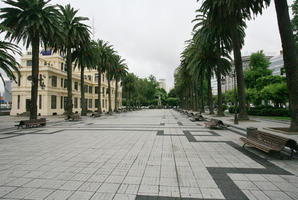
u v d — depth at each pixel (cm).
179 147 670
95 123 1642
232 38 1628
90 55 2606
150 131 1086
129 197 306
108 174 411
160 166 462
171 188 340
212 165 469
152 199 299
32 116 1666
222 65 2364
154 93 7769
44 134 1009
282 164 475
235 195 312
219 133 992
